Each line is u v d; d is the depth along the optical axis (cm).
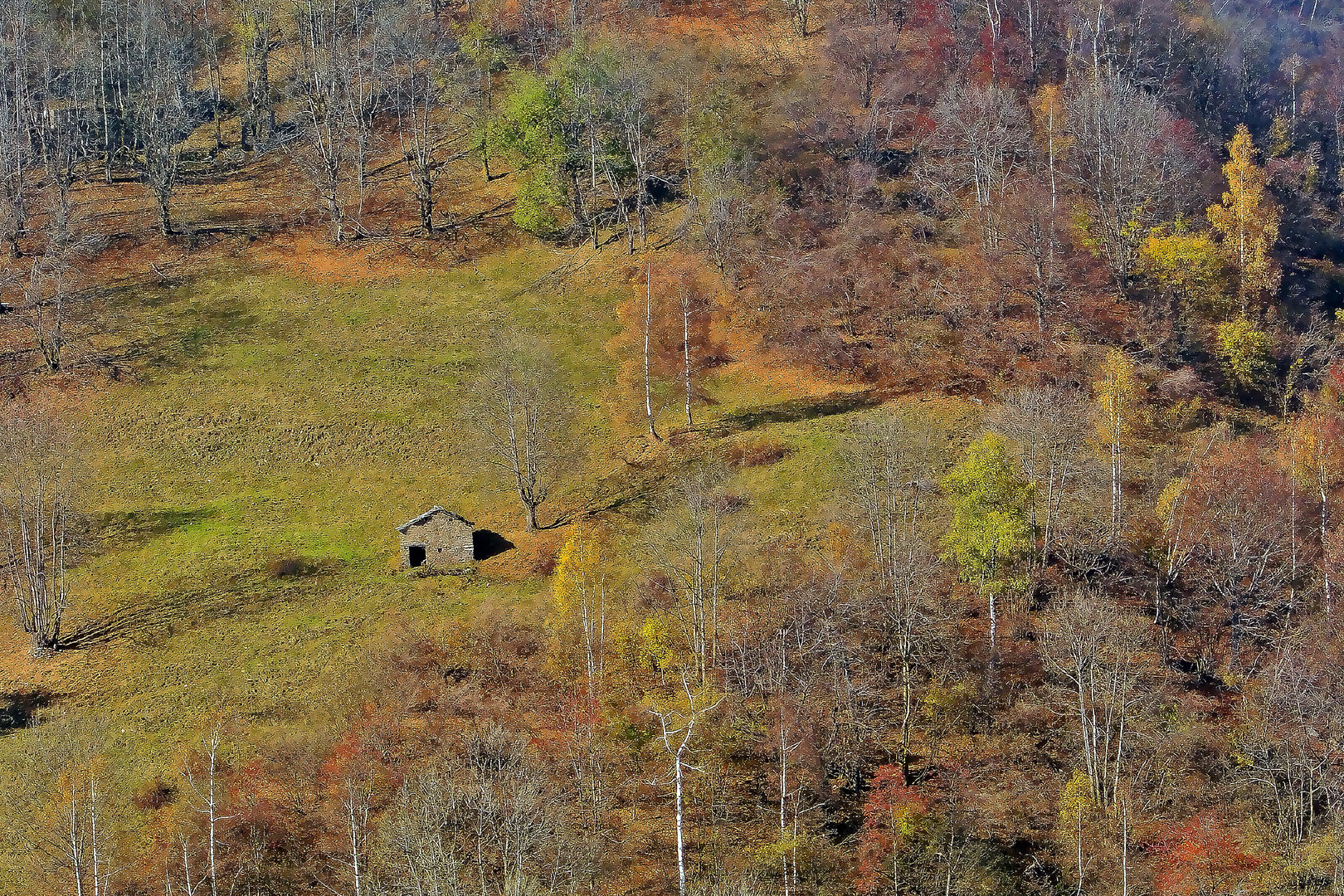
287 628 10031
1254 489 10094
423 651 9481
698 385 12700
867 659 9150
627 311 13500
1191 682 9088
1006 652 9131
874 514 10000
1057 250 13125
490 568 10581
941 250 13925
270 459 12169
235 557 10919
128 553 11056
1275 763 8262
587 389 12838
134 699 9356
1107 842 7900
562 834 7631
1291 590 9550
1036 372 12106
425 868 7088
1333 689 8719
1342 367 11819
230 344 13738
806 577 9750
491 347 13550
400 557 10800
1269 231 12788
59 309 13362
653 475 11500
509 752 8269
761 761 8425
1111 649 8962
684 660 9094
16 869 7906
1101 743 8500
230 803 8150
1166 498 10088
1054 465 10344
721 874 7669
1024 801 8212
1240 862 7800
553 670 9200
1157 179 13438
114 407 12838
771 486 11038
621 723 8506
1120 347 12369
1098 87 14250
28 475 11112
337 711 9006
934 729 8694
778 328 13175
